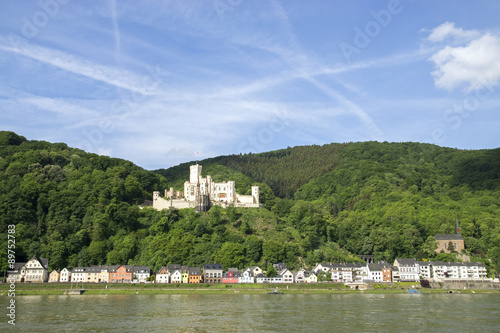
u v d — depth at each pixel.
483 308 166.38
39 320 138.75
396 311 157.62
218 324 132.38
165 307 168.62
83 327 127.56
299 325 130.88
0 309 161.62
